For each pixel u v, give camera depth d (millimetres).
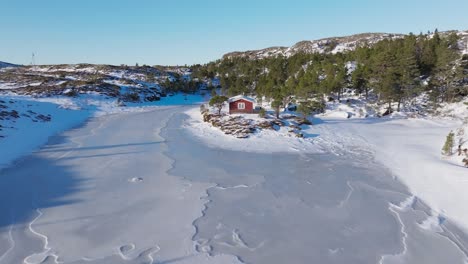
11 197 18891
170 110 63188
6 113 39562
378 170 24578
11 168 24375
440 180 20953
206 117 47125
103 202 18281
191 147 31781
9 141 30844
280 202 18516
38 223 15719
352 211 17375
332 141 34562
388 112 51688
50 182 21469
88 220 16078
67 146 31688
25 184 21000
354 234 14938
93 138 35625
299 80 67938
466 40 84188
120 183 21422
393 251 13531
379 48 77375
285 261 12836
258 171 24312
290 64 94375
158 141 34312
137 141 34250
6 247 13547
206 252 13375
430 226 15609
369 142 34094
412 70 53312
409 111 51719
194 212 17078
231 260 12844
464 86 52156
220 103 48844
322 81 61375
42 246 13672
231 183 21625
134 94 75125
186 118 51375
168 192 19891
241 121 41719
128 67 121250
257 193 19875
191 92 98062
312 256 13195
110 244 13891
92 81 79750
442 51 61031
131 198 18891
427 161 25188
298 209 17594
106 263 12523
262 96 67562
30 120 40500
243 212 17156
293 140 34469
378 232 15102
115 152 29578
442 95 54625
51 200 18531
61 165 25312
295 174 23625
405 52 59969
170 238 14422
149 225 15602
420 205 18109
